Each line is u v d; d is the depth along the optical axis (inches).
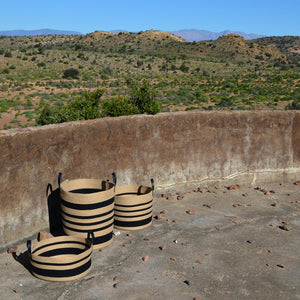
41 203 239.5
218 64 4365.2
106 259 213.3
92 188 248.8
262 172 361.4
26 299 173.2
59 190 251.0
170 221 270.8
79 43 7096.5
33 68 3014.3
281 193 338.0
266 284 189.5
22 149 222.4
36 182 234.2
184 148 326.6
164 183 321.7
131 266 205.6
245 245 234.7
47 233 232.5
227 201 315.0
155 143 310.0
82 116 536.7
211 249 228.4
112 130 280.5
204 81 2770.7
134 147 297.4
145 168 307.1
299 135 365.7
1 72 2632.9
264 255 221.8
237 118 344.2
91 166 269.7
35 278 192.1
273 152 362.0
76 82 2281.0
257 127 352.8
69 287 183.9
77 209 218.1
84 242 204.7
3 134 212.7
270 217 282.7
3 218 215.8
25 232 230.2
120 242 235.8
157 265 207.2
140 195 251.3
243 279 193.9
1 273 196.2
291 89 2174.0
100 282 188.9
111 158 283.3
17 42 7032.5
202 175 339.3
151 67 3708.2
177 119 318.3
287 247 233.0
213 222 271.0
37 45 6289.4
